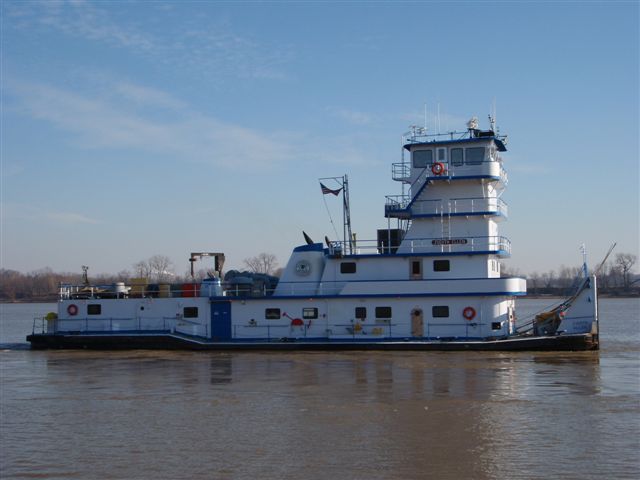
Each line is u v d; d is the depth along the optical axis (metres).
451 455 22.34
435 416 27.55
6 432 25.92
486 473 20.62
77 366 42.72
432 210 47.22
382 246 48.88
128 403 30.92
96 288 53.66
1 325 109.56
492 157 47.28
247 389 33.78
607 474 20.41
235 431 25.59
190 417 27.92
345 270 48.16
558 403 29.67
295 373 38.31
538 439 24.02
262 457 22.38
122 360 45.03
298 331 48.22
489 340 45.25
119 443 24.22
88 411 29.38
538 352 44.97
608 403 29.61
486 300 45.66
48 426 26.80
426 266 46.91
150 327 50.81
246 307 49.25
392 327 46.75
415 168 48.03
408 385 34.16
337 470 21.05
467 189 46.88
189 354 47.50
